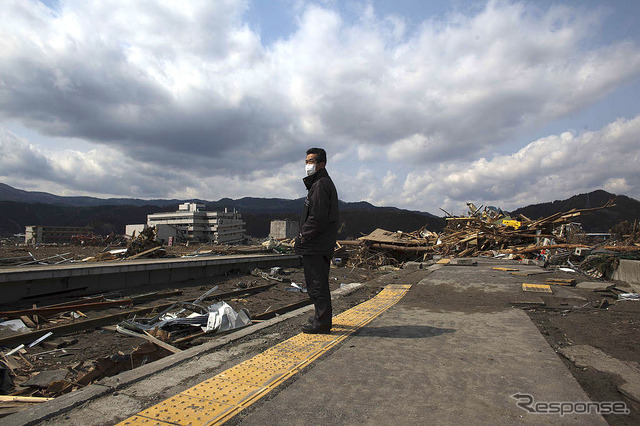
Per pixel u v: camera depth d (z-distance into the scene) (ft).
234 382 9.96
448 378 10.05
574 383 9.62
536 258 59.62
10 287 32.94
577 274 35.53
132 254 65.51
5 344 21.65
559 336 14.51
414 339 13.93
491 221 93.86
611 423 7.76
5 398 12.50
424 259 85.05
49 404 8.53
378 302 22.57
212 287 45.47
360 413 8.12
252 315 29.35
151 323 25.82
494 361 11.35
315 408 8.39
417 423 7.63
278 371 10.73
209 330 22.16
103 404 8.70
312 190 15.01
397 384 9.68
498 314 18.19
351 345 13.29
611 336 14.32
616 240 64.54
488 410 8.18
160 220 423.64
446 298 23.16
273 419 7.91
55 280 36.09
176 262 47.62
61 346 21.72
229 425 7.68
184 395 9.16
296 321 17.83
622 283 29.89
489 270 37.58
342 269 74.95
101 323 26.96
